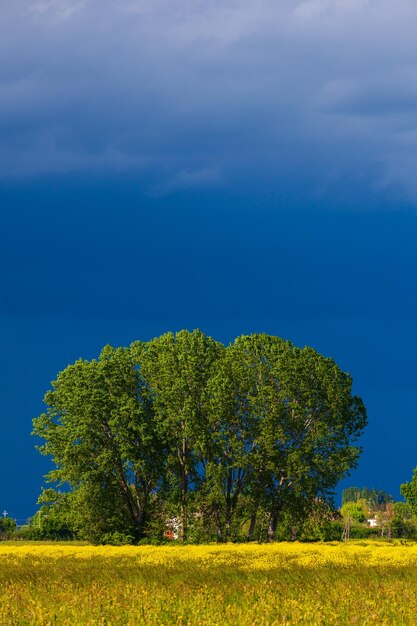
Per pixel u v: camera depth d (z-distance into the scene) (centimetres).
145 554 3603
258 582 2159
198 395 6631
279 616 1439
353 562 3005
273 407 6266
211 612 1468
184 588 1933
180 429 6606
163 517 6588
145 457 6506
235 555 3541
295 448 6303
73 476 6431
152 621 1355
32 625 1322
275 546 4469
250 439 6406
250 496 6419
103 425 6569
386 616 1455
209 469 6241
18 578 2327
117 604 1521
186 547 4341
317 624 1354
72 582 2181
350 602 1633
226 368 6412
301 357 6456
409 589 1964
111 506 6444
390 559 3203
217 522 6488
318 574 2444
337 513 6353
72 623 1333
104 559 3247
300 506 6253
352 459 6275
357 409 6456
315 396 6328
